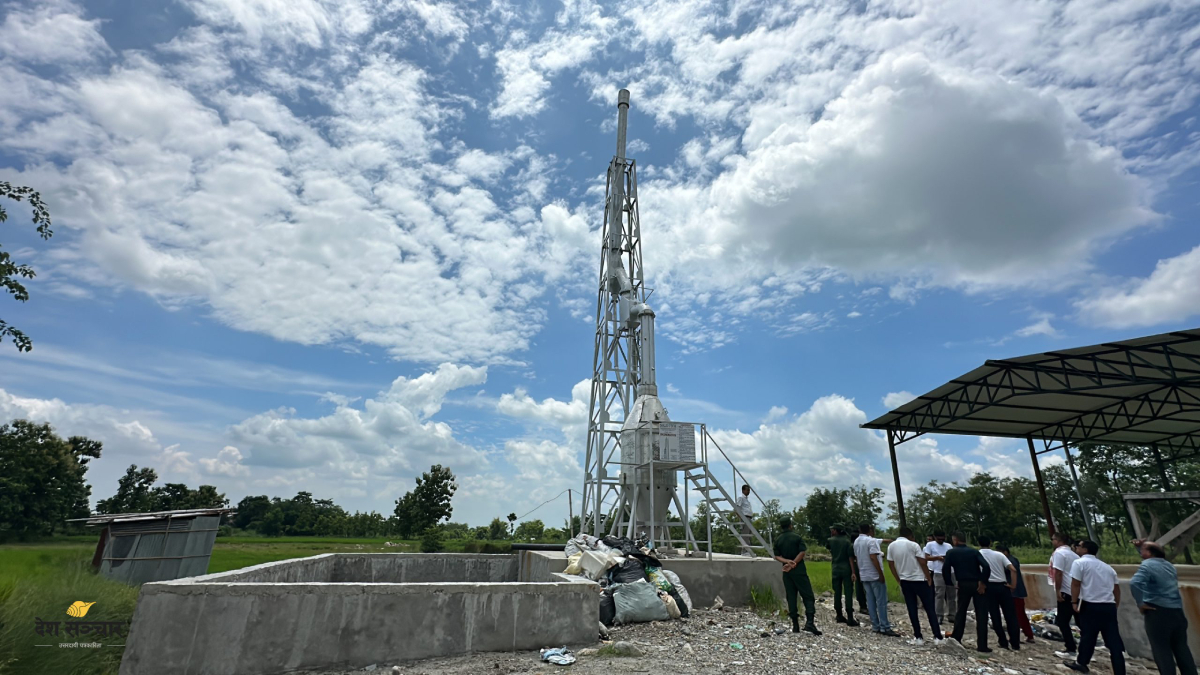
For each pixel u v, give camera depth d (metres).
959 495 64.75
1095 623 8.30
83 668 7.39
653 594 11.19
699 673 7.59
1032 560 40.06
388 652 7.97
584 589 9.22
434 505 41.03
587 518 18.81
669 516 16.61
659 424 15.90
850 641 9.95
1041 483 20.09
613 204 22.44
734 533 15.66
